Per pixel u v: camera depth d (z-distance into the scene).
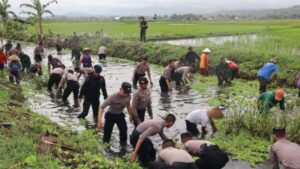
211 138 12.95
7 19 56.31
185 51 30.92
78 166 9.29
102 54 34.91
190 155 9.78
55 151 9.98
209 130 13.80
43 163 8.91
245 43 33.97
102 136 13.12
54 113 15.92
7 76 22.94
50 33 53.50
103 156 10.98
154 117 15.73
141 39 38.91
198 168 9.71
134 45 36.56
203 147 9.77
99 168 9.51
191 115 13.23
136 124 12.58
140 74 21.56
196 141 10.05
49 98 18.48
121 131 12.48
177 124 14.76
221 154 9.76
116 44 38.75
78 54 34.72
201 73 25.97
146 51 34.38
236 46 32.34
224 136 13.17
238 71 25.19
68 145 10.88
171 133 13.69
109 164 9.91
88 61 25.00
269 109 13.98
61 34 52.22
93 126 14.27
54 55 38.56
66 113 15.97
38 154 9.42
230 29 64.19
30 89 20.23
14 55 21.17
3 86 18.70
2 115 12.24
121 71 27.97
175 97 19.41
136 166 10.31
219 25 80.12
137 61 34.09
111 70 28.48
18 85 20.53
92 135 12.84
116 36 45.88
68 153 10.04
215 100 18.47
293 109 16.72
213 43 35.44
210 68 27.05
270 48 30.78
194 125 13.25
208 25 80.06
